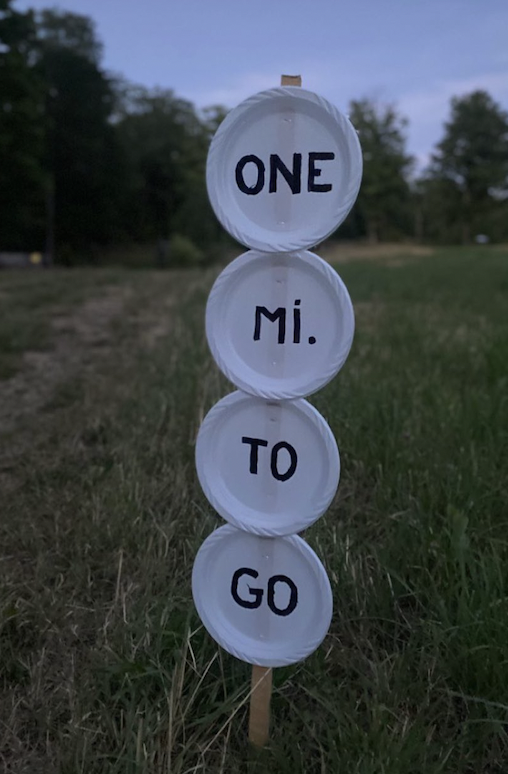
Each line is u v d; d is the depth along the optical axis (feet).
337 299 3.16
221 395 7.66
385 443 6.56
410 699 3.77
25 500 6.03
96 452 7.11
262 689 3.51
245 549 3.49
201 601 3.59
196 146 86.79
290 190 3.15
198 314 14.35
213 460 3.46
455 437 6.70
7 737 3.62
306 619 3.46
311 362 3.25
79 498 5.91
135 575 4.80
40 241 87.97
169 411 7.86
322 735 3.64
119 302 19.25
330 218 3.11
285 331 3.26
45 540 5.38
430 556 4.78
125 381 9.68
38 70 71.05
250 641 3.54
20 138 66.13
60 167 90.12
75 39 96.48
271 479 3.40
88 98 92.07
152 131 110.63
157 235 108.58
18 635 4.34
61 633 4.34
